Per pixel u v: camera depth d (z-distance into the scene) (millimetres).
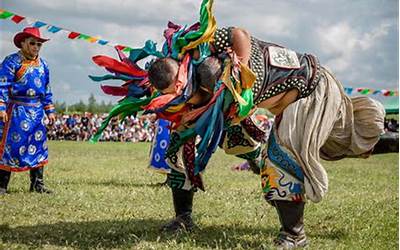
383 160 21141
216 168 15359
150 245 5883
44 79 9422
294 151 5688
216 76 5215
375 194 10125
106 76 5621
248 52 5340
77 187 10094
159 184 10812
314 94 5797
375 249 6082
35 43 9109
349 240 6367
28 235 6395
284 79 5562
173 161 6344
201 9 5199
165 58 5277
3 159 9203
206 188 10406
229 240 6125
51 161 15992
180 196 6480
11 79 9070
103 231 6559
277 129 5793
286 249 5758
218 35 5312
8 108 9242
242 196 9414
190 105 5402
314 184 5688
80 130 37250
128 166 15141
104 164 15648
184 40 5250
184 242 6078
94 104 67188
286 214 5793
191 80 5219
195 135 5570
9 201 8484
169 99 5164
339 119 6121
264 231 6754
